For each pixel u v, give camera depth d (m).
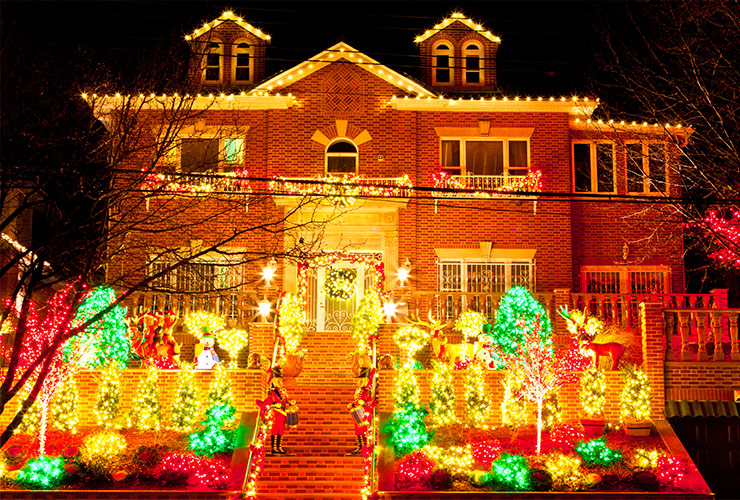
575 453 19.42
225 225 26.05
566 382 20.91
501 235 26.78
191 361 24.52
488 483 18.23
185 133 26.23
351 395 21.55
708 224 20.70
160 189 15.32
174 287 24.27
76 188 14.80
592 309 26.16
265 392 21.02
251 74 28.30
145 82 18.23
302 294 25.16
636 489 18.14
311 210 26.47
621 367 21.48
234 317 25.48
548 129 27.61
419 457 18.86
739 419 20.83
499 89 28.25
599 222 27.48
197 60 20.09
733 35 18.52
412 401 20.91
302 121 27.23
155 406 20.53
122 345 21.14
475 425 20.84
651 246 27.20
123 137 15.26
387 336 22.86
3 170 13.74
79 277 14.52
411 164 27.09
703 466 20.59
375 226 26.73
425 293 23.91
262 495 18.27
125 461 18.62
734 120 18.83
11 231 21.58
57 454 19.06
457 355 22.55
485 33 28.39
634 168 27.56
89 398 20.88
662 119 22.89
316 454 19.61
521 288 23.03
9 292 21.94
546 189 27.31
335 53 27.31
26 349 19.12
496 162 27.59
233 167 26.67
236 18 28.12
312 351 24.28
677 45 19.25
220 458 19.14
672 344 23.44
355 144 27.19
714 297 24.67
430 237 26.70
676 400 21.03
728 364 21.22
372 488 18.09
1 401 12.65
